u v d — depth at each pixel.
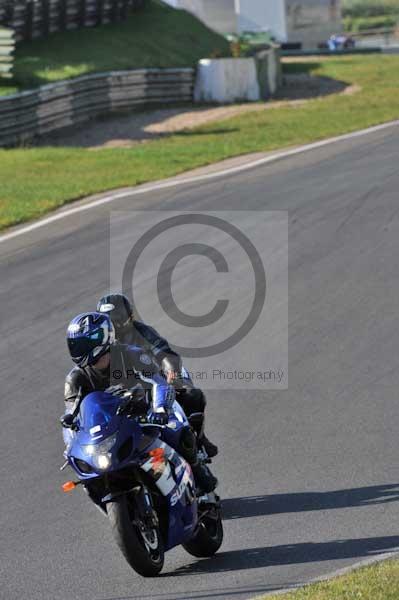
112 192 73.88
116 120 113.56
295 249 56.78
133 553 22.09
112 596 22.97
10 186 77.88
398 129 98.56
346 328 44.06
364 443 32.31
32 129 102.38
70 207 69.69
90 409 22.67
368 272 51.88
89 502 29.11
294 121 108.12
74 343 23.25
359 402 35.94
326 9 192.50
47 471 31.53
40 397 38.03
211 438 33.72
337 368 39.53
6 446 33.84
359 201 66.81
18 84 106.44
